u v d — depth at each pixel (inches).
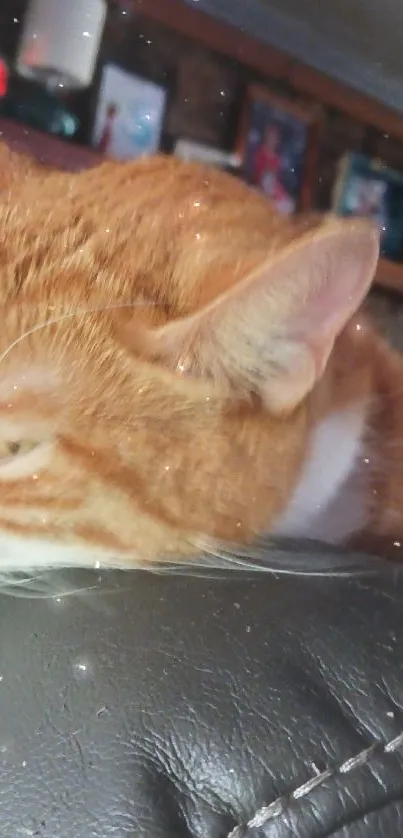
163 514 11.2
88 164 17.6
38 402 11.1
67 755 7.9
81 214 11.9
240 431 11.1
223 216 12.2
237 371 10.7
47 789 7.8
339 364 12.7
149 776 7.7
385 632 8.6
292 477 11.7
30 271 11.2
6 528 11.3
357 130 27.0
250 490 11.4
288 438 11.5
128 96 23.7
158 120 24.2
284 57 26.1
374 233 9.8
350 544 11.0
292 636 8.5
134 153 21.7
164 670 8.3
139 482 11.1
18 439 11.4
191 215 12.0
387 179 27.2
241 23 25.5
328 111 26.7
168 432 10.9
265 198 15.4
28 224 11.6
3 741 8.2
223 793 7.6
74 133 22.5
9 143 19.7
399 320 15.6
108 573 10.2
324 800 7.6
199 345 10.4
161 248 11.3
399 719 8.0
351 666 8.3
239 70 25.5
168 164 14.8
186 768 7.8
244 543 11.1
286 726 7.9
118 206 12.1
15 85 22.0
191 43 24.9
